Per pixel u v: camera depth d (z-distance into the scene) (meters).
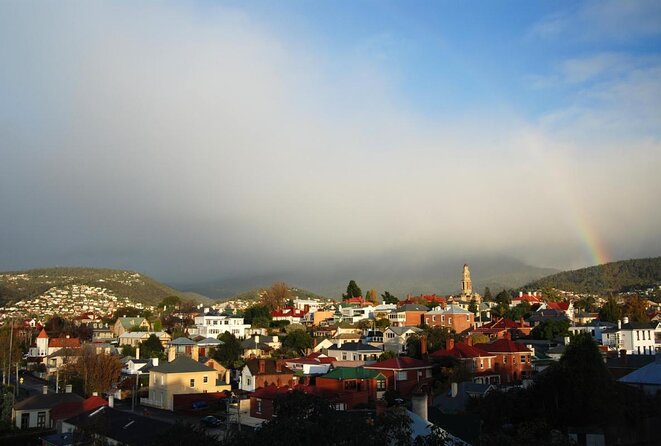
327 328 179.50
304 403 28.38
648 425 51.84
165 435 32.69
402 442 27.62
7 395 79.06
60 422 72.06
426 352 107.31
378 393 88.44
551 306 192.62
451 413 59.62
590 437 47.22
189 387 94.12
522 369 103.69
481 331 147.50
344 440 26.58
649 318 165.25
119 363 113.94
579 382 53.62
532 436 44.59
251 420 80.25
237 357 134.38
